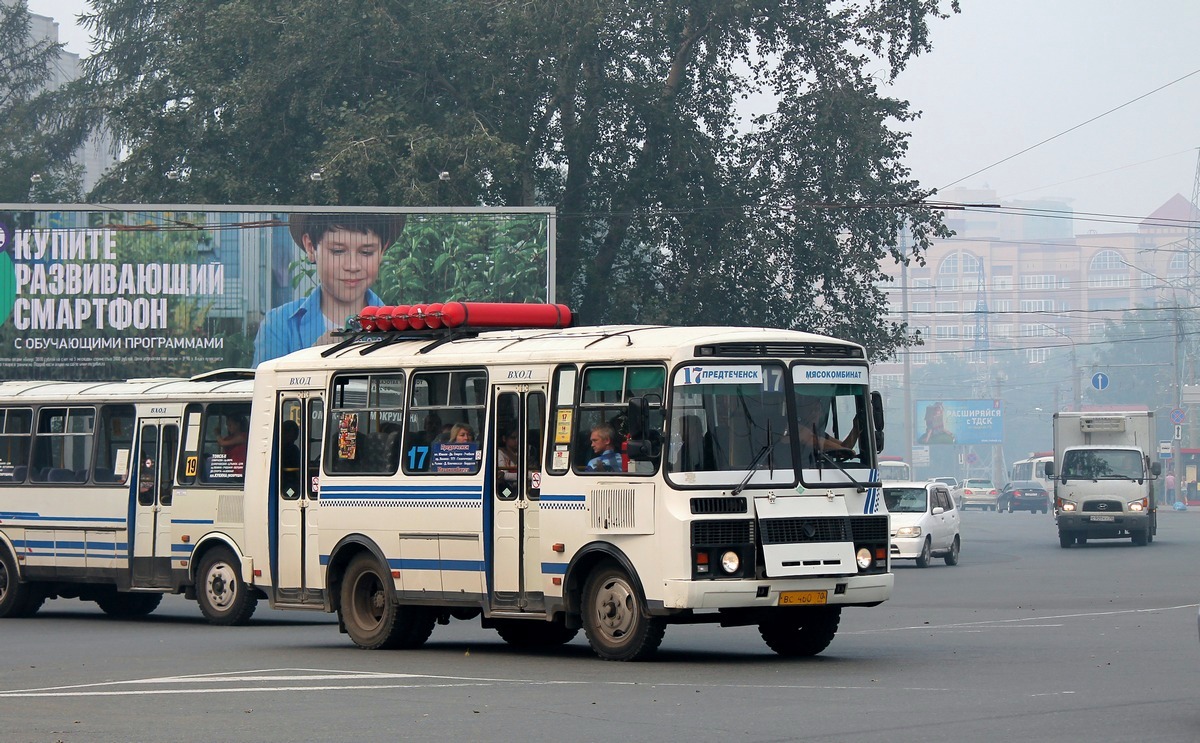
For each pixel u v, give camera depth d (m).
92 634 30.73
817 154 78.88
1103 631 28.00
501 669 22.03
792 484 22.20
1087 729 15.27
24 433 36.12
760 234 76.31
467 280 56.69
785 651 23.83
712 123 81.06
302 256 56.34
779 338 22.77
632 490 22.09
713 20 76.31
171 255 56.09
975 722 15.83
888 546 23.08
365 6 70.56
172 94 77.06
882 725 15.68
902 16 78.31
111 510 34.44
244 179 73.94
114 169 84.81
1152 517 66.81
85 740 15.31
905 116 79.50
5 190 100.31
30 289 56.09
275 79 72.62
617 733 15.33
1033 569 51.34
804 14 78.75
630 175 76.56
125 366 55.94
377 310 26.98
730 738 14.90
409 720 16.52
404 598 25.28
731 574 21.56
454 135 69.12
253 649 26.28
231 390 33.25
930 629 28.92
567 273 76.75
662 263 79.44
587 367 23.11
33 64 108.44
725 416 22.03
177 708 17.78
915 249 79.88
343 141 67.50
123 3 94.81
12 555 35.97
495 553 24.02
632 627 22.23
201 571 33.28
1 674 22.39
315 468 26.91
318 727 16.02
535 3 71.00
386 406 25.91
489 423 24.22
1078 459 67.50
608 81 76.00
